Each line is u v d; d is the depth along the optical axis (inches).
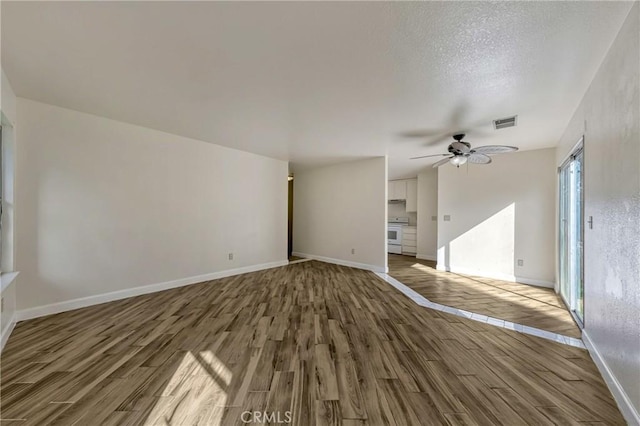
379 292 155.7
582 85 90.7
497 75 85.4
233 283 172.1
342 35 67.7
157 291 152.7
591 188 89.1
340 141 165.3
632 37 58.7
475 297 147.7
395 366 79.2
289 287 164.2
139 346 89.7
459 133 143.6
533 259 176.1
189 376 73.3
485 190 197.0
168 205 157.4
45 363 79.2
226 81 92.7
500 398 65.8
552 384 71.7
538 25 63.1
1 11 59.7
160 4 57.9
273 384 70.1
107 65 83.7
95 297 129.9
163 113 124.0
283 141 168.4
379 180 211.3
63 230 120.3
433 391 68.1
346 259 233.6
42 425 56.1
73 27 65.8
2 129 103.2
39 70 87.0
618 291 66.5
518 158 183.3
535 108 110.0
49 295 116.3
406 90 96.5
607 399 66.2
